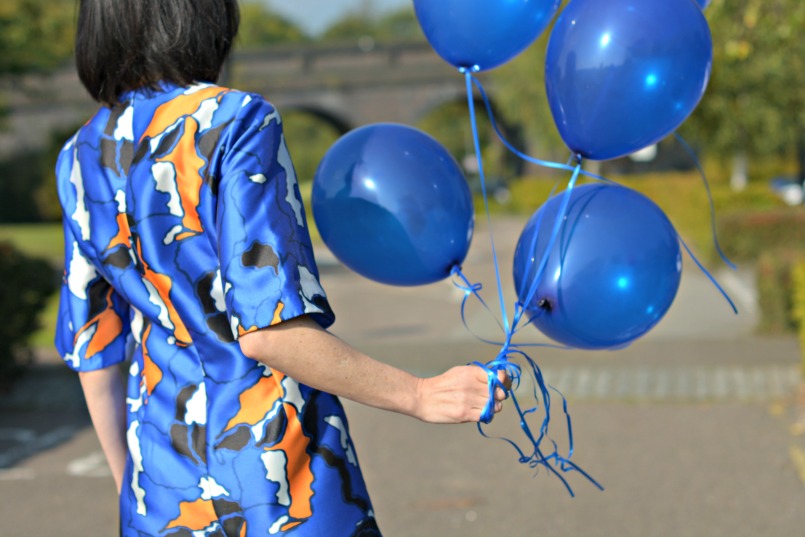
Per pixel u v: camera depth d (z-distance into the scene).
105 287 1.93
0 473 6.44
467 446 6.72
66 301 1.95
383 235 2.13
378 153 2.16
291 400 1.74
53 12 15.38
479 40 2.22
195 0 1.85
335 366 1.66
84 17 1.88
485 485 5.84
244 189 1.68
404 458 6.46
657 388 8.43
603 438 6.86
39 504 5.74
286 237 1.67
